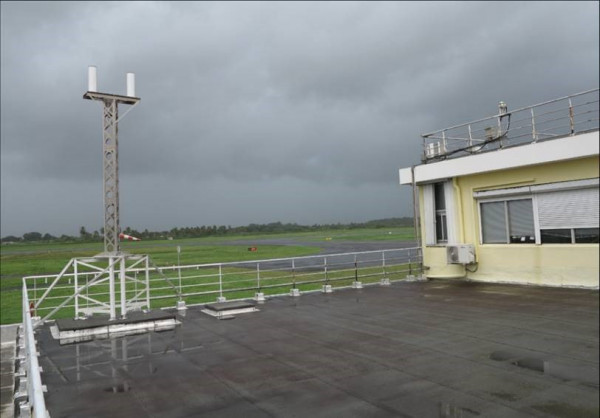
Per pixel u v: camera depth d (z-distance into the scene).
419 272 16.34
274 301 11.92
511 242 13.64
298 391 5.31
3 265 41.62
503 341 7.27
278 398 5.11
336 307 10.88
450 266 15.20
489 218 14.25
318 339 7.77
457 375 5.73
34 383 2.71
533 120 12.59
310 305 11.23
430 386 5.38
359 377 5.75
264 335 8.14
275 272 26.62
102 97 8.65
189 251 50.56
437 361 6.34
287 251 45.38
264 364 6.38
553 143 11.78
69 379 5.83
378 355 6.71
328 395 5.16
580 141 11.21
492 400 4.91
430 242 15.87
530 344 7.05
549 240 12.62
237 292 19.55
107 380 5.78
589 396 4.96
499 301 10.84
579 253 11.86
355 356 6.69
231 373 6.01
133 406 4.94
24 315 6.72
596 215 11.54
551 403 4.80
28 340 4.11
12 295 21.83
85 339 7.91
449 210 15.18
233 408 4.85
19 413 4.02
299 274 24.28
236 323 9.22
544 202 12.71
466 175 14.47
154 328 8.75
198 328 8.77
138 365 6.40
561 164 12.09
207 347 7.35
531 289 12.29
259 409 4.82
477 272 14.46
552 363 6.11
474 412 4.62
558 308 9.67
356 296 12.52
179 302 10.99
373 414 4.63
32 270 36.47
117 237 8.88
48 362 6.57
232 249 52.78
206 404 4.97
